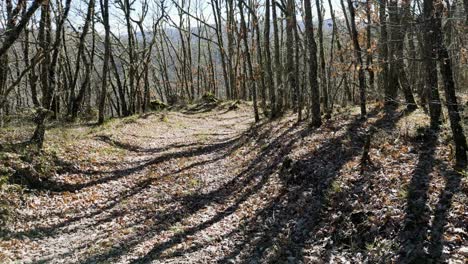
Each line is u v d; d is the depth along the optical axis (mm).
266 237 8281
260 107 34781
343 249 7043
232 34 44062
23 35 20281
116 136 19281
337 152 11828
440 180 7996
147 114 28906
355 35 15383
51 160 13133
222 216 9992
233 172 14094
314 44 16141
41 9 15297
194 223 9633
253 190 11586
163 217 10156
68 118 24000
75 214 10391
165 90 52406
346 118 16312
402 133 11648
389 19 14953
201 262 7539
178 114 32625
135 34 36750
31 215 9945
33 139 13727
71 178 12727
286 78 25609
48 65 15344
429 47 8539
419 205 7215
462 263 5562
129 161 15977
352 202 8367
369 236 7043
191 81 50000
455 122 8461
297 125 17828
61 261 7637
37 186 11617
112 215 10391
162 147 19234
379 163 9977
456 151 8555
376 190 8469
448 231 6332
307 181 10562
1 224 9094
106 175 13781
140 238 8812
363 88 15562
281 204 9797
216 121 29859
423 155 9727
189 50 50469
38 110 13992
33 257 7785
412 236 6504
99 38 29078
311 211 8773
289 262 7027
